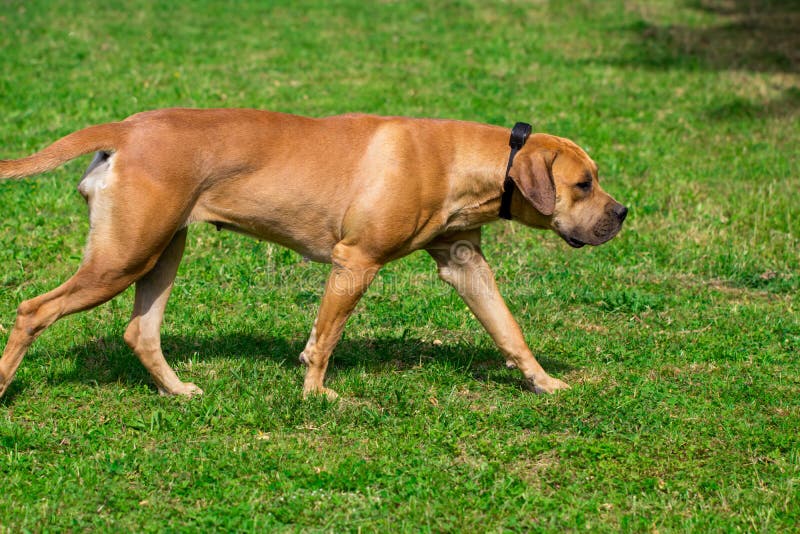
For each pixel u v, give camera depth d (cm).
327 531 621
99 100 1906
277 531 621
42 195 1333
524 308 1078
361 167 773
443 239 849
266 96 2008
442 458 718
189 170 734
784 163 1656
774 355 958
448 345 970
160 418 766
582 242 820
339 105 1947
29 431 740
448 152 794
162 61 2309
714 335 1009
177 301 1039
